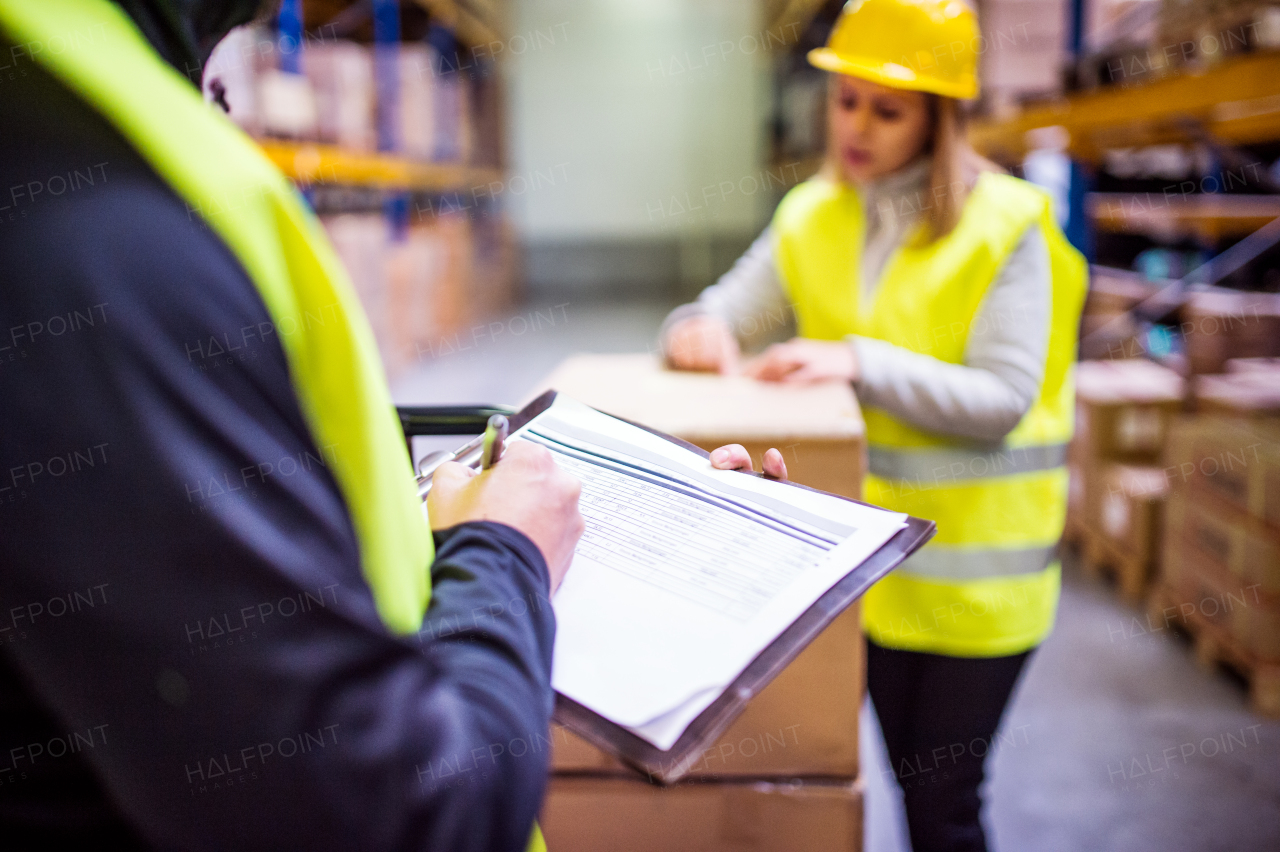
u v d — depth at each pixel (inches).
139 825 14.8
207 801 14.5
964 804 53.3
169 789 14.4
